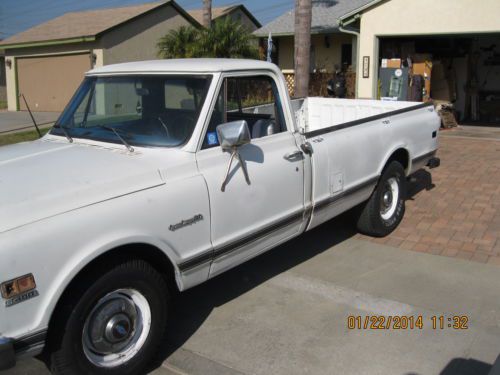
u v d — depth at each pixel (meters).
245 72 4.21
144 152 3.80
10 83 24.47
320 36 21.77
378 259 5.50
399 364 3.63
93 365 3.22
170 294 3.96
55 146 4.10
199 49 18.02
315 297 4.67
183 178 3.62
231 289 4.86
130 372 3.43
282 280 5.02
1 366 2.74
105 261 3.24
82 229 3.04
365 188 5.52
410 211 7.07
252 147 4.14
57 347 3.08
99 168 3.46
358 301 4.57
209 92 3.90
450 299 4.58
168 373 3.61
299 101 7.46
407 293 4.71
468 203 7.37
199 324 4.24
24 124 18.22
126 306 3.38
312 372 3.56
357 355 3.75
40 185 3.19
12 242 2.79
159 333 3.58
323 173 4.81
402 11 13.75
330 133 4.99
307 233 6.32
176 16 23.92
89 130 4.27
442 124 14.77
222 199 3.83
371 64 14.41
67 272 2.96
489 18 12.83
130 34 21.92
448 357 3.71
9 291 2.76
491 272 5.12
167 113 4.01
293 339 3.98
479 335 3.99
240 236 4.01
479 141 12.47
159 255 3.55
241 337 4.03
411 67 15.04
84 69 21.77
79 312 3.10
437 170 9.39
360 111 7.10
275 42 22.56
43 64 23.12
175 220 3.52
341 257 5.57
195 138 3.77
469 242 5.91
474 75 16.91
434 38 16.27
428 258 5.50
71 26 23.14
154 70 4.18
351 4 22.92
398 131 6.03
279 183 4.31
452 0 13.12
